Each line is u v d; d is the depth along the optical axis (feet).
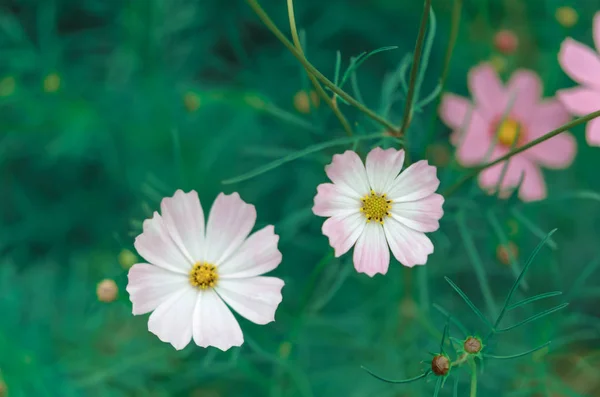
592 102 2.56
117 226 3.42
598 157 3.31
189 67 3.54
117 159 3.34
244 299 2.20
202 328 2.18
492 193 2.53
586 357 2.97
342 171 2.16
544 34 3.31
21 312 3.12
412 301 2.91
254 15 3.56
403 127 2.27
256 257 2.21
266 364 3.07
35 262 3.41
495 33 3.32
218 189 3.36
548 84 3.22
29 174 3.51
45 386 2.88
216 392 3.06
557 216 3.33
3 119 3.42
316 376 3.05
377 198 2.16
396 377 2.96
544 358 2.86
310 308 2.66
